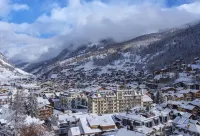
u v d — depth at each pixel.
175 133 129.50
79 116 157.12
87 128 132.75
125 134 102.06
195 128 123.56
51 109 189.62
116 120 151.50
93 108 197.38
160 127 140.88
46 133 133.00
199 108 175.00
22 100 175.38
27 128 133.00
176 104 182.25
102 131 133.38
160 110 163.12
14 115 153.12
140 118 140.12
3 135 133.50
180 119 137.62
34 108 172.62
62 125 147.88
